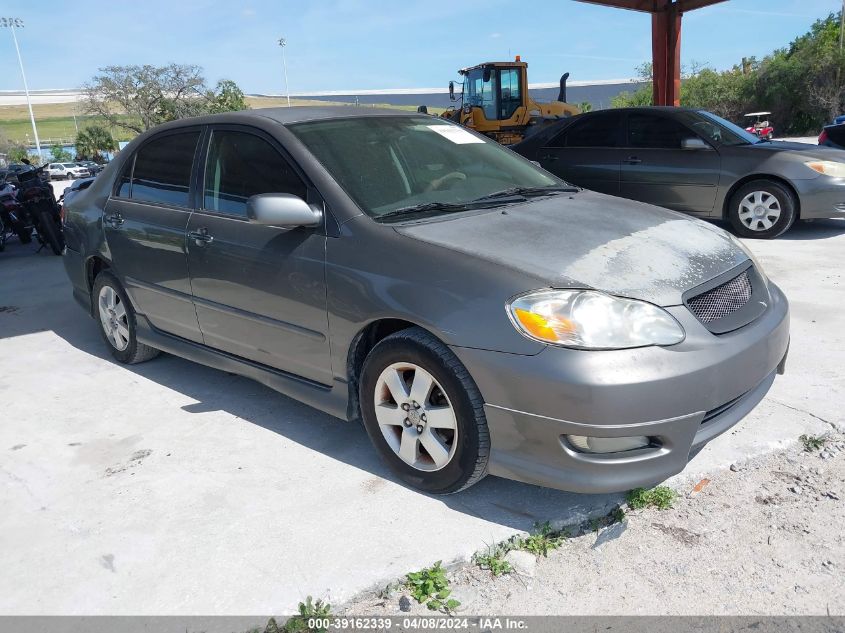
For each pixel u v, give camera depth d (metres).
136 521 2.75
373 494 2.86
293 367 3.26
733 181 7.48
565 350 2.36
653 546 2.49
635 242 2.83
